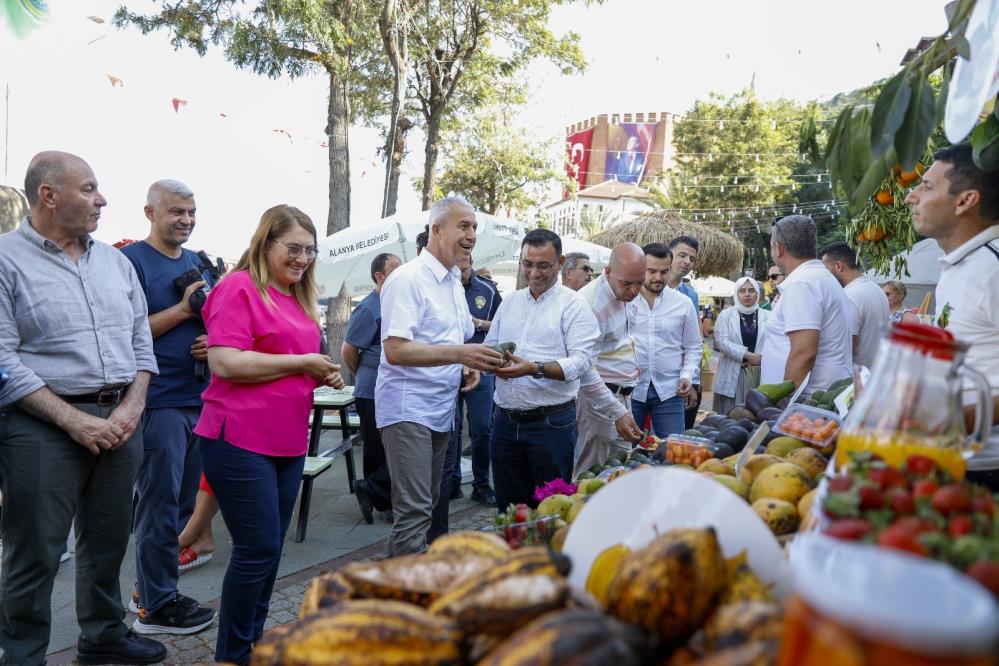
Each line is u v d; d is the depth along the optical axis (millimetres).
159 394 3686
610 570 1312
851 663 599
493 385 6191
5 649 2934
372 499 5414
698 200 36562
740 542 1254
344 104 10570
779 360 4156
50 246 2941
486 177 21688
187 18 9609
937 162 2420
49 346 2932
